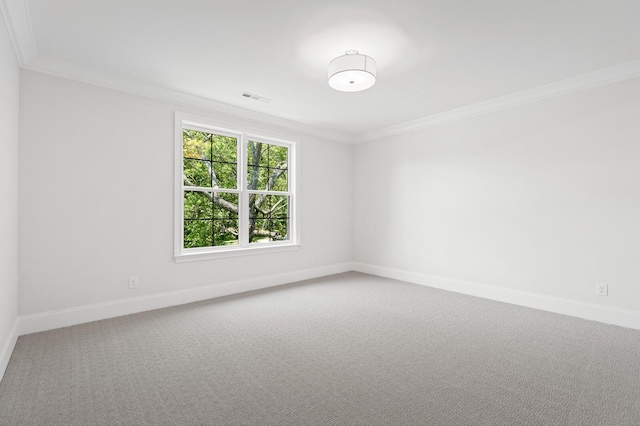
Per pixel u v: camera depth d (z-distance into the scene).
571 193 3.40
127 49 2.73
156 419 1.68
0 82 2.03
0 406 1.77
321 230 5.35
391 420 1.68
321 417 1.71
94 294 3.18
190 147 4.01
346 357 2.42
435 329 2.99
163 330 2.94
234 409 1.77
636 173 3.01
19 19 2.23
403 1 2.09
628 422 1.66
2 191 2.13
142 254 3.49
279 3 2.12
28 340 2.67
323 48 2.71
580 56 2.84
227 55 2.83
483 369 2.23
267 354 2.46
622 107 3.08
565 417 1.71
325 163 5.41
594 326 3.06
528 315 3.38
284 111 4.38
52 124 2.96
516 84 3.46
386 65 3.01
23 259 2.80
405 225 5.01
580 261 3.34
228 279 4.21
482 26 2.37
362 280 5.03
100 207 3.22
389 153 5.25
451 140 4.44
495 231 3.99
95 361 2.32
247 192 4.45
